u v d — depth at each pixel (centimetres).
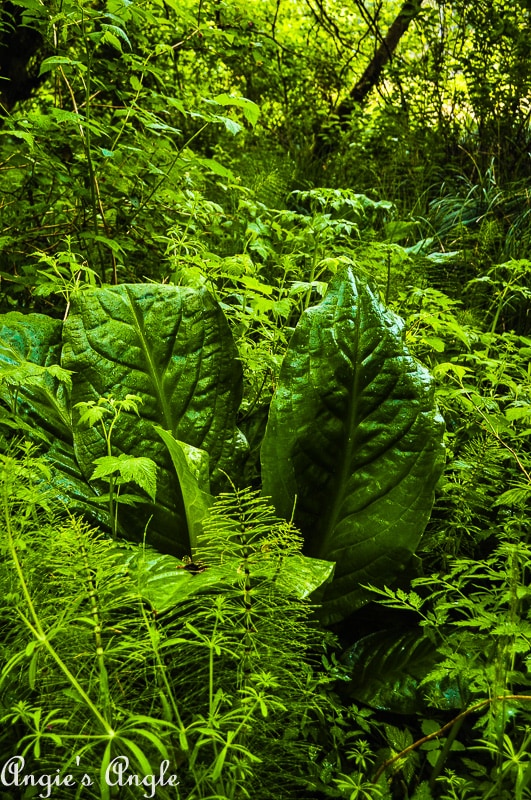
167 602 130
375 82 688
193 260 246
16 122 270
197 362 194
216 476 192
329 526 182
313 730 146
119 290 196
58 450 196
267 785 127
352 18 766
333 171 597
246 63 593
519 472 219
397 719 165
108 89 287
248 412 229
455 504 203
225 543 137
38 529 147
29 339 209
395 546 179
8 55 404
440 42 630
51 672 120
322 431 180
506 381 228
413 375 183
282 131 695
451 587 149
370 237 392
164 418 190
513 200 495
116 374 189
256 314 230
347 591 180
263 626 134
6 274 266
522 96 567
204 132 561
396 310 286
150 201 309
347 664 172
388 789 132
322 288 229
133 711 118
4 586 132
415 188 537
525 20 571
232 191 367
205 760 127
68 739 114
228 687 133
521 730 144
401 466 179
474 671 132
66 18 246
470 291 385
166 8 382
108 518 183
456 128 609
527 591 130
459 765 150
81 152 296
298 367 183
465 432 240
